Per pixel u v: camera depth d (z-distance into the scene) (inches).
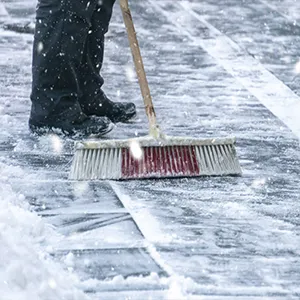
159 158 426.9
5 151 459.8
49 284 292.5
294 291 312.7
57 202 390.9
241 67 681.0
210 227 368.2
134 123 520.1
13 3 906.1
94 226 364.5
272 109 563.2
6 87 589.6
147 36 776.3
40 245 341.7
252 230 366.3
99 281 314.3
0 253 296.2
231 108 560.7
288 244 353.4
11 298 275.1
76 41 473.4
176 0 972.6
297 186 422.6
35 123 486.9
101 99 511.8
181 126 517.0
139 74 447.2
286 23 866.1
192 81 629.9
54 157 452.8
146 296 303.7
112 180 420.8
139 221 371.6
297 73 670.5
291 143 492.1
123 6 457.7
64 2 465.7
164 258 336.2
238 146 482.9
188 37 781.3
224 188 414.6
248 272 327.0
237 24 851.4
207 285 314.3
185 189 411.8
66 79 480.7
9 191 392.8
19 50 700.0
